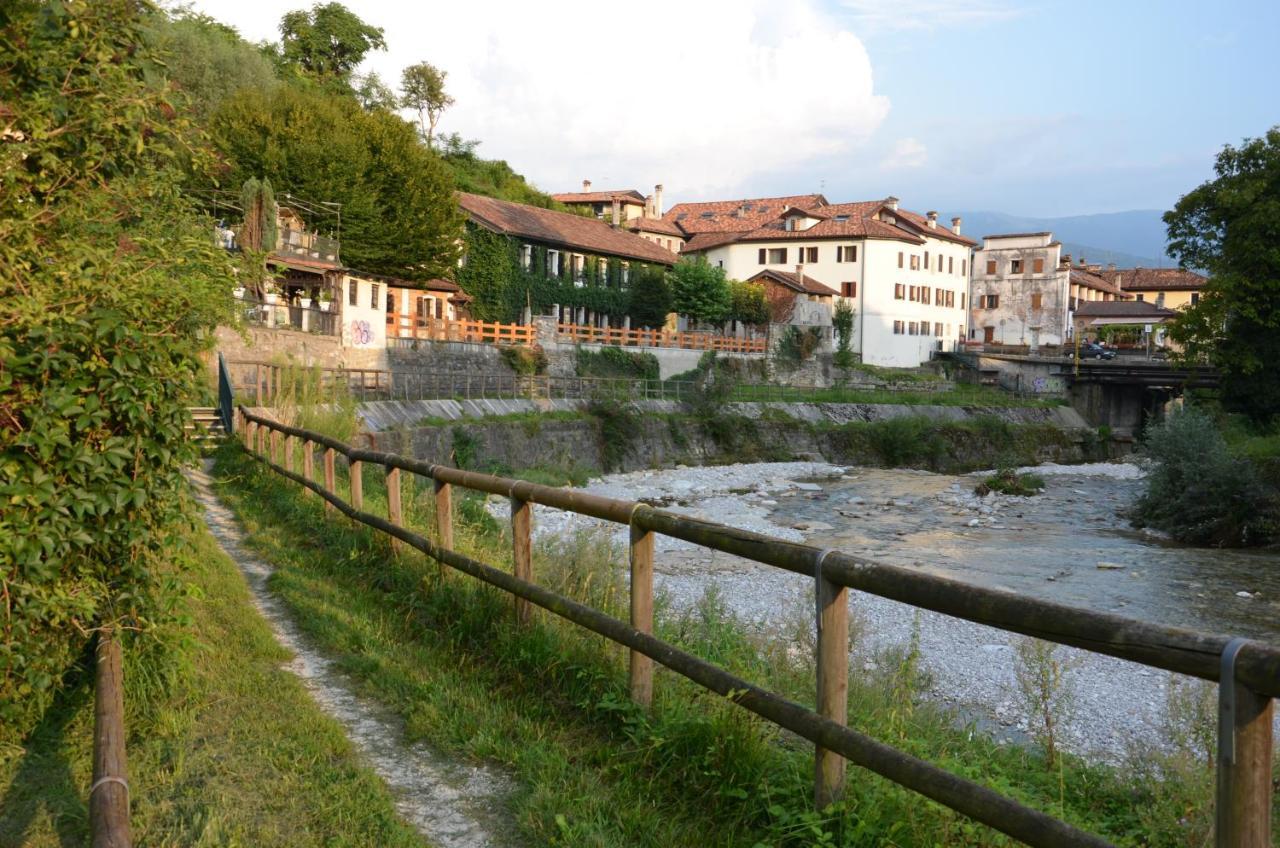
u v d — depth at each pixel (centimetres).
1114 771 595
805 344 6469
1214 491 2467
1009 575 1938
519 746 430
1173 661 208
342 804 372
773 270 7262
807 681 586
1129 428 6606
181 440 437
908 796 349
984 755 548
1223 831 197
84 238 416
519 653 527
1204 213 3866
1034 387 6750
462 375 3816
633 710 442
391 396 3212
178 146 490
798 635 723
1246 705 193
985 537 2477
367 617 645
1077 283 9194
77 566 408
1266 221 3541
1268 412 3775
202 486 1355
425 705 476
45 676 393
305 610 666
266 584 775
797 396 5506
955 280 8244
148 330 411
